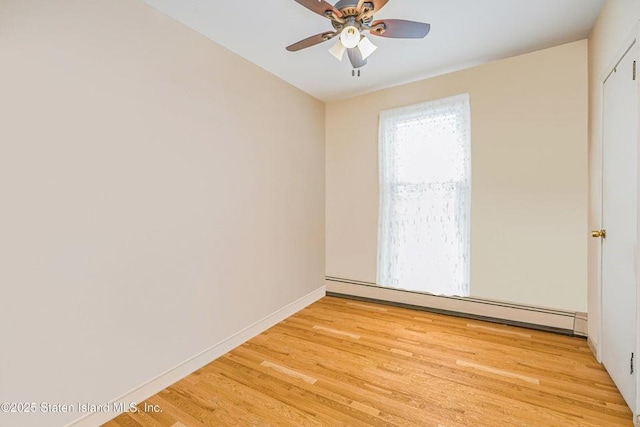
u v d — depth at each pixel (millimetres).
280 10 1955
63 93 1461
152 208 1856
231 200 2424
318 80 3072
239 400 1792
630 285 1604
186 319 2066
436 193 3070
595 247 2207
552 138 2549
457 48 2504
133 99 1751
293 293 3186
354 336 2623
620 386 1764
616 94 1780
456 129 2949
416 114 3143
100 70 1599
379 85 3234
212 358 2244
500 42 2424
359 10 1685
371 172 3471
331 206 3760
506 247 2768
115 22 1666
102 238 1617
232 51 2438
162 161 1912
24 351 1354
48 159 1414
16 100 1317
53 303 1438
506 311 2799
